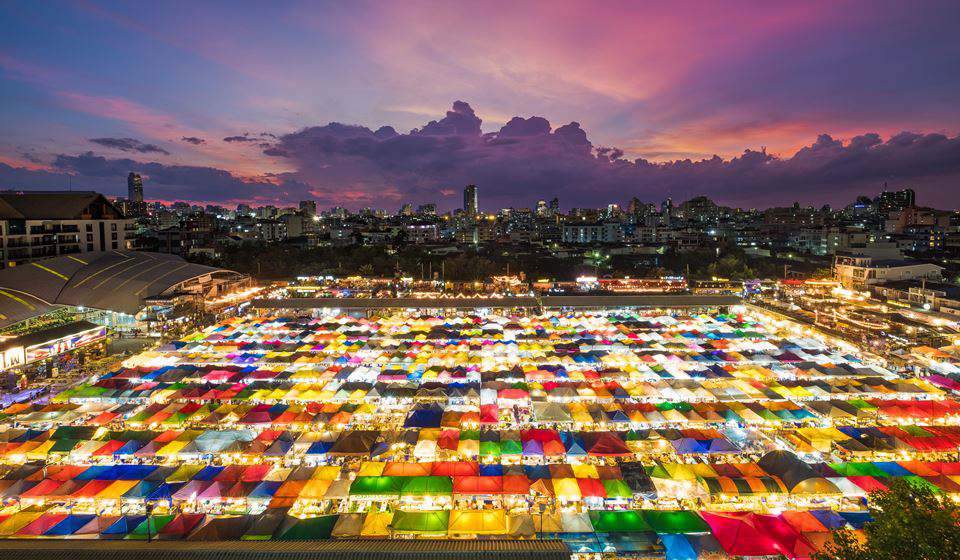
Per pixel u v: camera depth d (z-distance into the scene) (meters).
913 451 32.59
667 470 30.03
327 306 78.81
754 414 38.12
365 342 58.78
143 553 19.47
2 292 62.16
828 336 62.59
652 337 60.53
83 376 51.62
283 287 100.12
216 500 29.25
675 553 23.67
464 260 129.50
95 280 71.81
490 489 28.50
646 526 25.20
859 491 28.00
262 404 39.94
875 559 17.56
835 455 34.34
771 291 96.31
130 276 74.12
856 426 37.47
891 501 19.14
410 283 106.88
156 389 43.44
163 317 69.94
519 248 187.00
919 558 16.89
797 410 38.62
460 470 30.31
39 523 25.11
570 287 102.56
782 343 58.78
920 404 39.09
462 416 37.88
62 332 57.41
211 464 33.06
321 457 33.56
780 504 29.16
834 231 171.75
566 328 67.06
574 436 34.53
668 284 103.50
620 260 153.75
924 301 73.38
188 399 42.44
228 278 87.69
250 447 33.31
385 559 19.19
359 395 41.72
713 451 32.91
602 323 69.31
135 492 28.31
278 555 19.41
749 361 50.88
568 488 28.55
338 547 19.84
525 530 24.73
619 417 37.69
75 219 100.94
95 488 28.48
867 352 55.78
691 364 50.06
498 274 121.94
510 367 51.00
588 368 49.16
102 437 34.66
